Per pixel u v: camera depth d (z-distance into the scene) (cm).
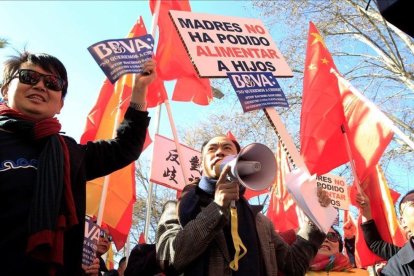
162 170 686
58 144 227
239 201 285
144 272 281
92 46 335
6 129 227
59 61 257
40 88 242
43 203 205
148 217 696
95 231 368
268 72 392
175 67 549
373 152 414
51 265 202
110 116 589
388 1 148
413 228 335
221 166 261
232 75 378
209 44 386
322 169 428
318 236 303
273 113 372
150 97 534
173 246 250
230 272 257
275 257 282
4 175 212
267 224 296
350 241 623
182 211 273
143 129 273
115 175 596
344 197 530
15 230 203
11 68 250
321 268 429
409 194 351
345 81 448
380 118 416
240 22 409
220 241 262
